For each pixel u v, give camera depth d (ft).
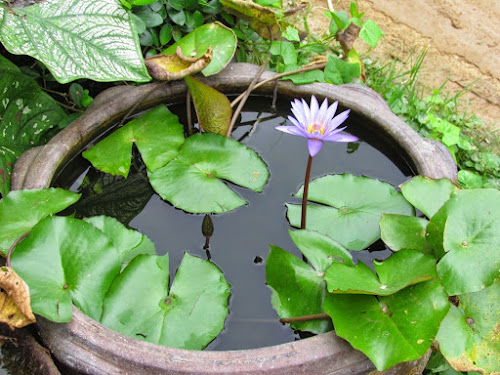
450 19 5.37
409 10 5.43
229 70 3.53
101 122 3.24
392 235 2.79
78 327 2.41
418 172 3.14
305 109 2.83
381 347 2.39
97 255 2.67
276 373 2.35
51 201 2.83
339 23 3.87
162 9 3.77
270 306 2.78
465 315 2.58
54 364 2.40
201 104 3.31
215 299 2.71
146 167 3.35
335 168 3.36
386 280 2.60
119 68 2.99
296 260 2.79
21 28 2.92
